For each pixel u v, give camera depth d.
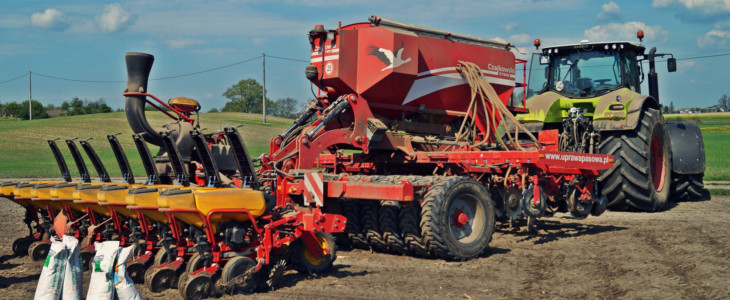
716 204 13.36
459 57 9.80
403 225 7.58
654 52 12.86
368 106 8.95
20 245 8.09
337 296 5.80
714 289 5.91
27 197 8.05
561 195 9.49
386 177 8.02
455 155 8.80
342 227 6.57
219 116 77.31
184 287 5.64
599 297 5.68
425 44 9.36
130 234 6.89
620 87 12.16
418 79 9.28
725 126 71.50
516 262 7.37
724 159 32.69
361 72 8.83
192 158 7.87
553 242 8.73
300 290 6.05
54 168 27.62
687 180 13.46
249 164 6.39
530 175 8.87
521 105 11.27
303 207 7.01
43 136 48.41
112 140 7.61
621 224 10.36
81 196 6.96
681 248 8.02
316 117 9.16
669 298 5.61
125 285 5.27
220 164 8.01
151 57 8.02
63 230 7.22
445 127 10.04
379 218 7.87
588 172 9.38
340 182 7.01
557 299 5.62
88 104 122.00
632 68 12.62
